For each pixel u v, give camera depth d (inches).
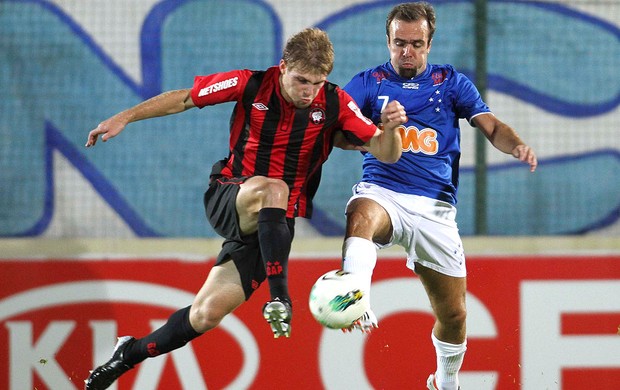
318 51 529.7
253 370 876.0
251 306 880.9
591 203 993.5
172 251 900.0
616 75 1004.6
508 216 985.5
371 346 882.1
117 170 986.7
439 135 666.2
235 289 589.3
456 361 748.6
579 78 1002.1
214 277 594.9
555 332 895.1
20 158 984.9
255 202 554.9
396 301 885.2
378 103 660.7
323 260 887.7
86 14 1000.9
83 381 879.7
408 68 648.4
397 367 881.5
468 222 979.3
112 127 543.5
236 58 1003.9
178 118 990.4
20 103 989.8
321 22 1003.3
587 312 897.5
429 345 884.0
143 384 871.1
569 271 900.0
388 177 666.2
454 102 668.7
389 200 658.8
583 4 1005.8
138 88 1001.5
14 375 877.8
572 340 895.1
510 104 998.4
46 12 998.4
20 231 976.9
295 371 877.8
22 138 986.1
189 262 896.9
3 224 975.6
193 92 566.9
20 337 880.9
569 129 999.0
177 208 987.9
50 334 882.8
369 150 579.8
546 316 895.7
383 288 885.8
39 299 884.6
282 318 515.2
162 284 893.2
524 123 999.0
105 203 984.3
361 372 880.3
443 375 760.3
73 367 880.3
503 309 893.8
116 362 614.9
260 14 1002.7
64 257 890.7
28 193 979.9
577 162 996.6
